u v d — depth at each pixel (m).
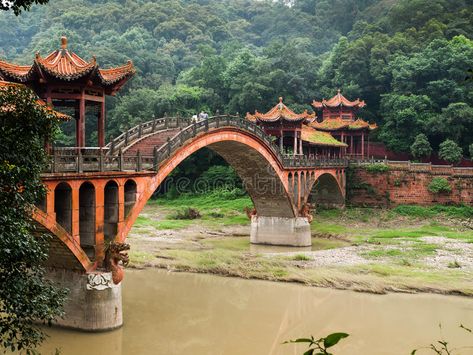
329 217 66.44
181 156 35.16
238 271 38.75
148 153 35.31
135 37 135.38
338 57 102.12
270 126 57.59
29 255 13.68
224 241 54.69
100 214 25.91
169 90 95.56
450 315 29.84
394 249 46.09
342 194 68.94
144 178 30.25
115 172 26.69
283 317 30.17
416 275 37.16
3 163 12.74
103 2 165.00
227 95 99.00
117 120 88.31
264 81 94.19
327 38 147.50
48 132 14.53
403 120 79.06
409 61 84.50
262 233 53.59
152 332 26.72
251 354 24.47
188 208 69.25
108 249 25.38
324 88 100.25
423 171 66.25
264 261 41.25
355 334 26.91
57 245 23.91
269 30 170.12
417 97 79.56
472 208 62.69
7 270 13.34
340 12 151.62
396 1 132.75
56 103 28.45
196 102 93.25
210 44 147.62
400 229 59.12
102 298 25.03
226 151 46.19
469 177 63.97
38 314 14.45
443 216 62.72
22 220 13.88
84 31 145.25
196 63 132.50
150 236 53.88
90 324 24.94
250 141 44.66
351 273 37.81
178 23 148.75
